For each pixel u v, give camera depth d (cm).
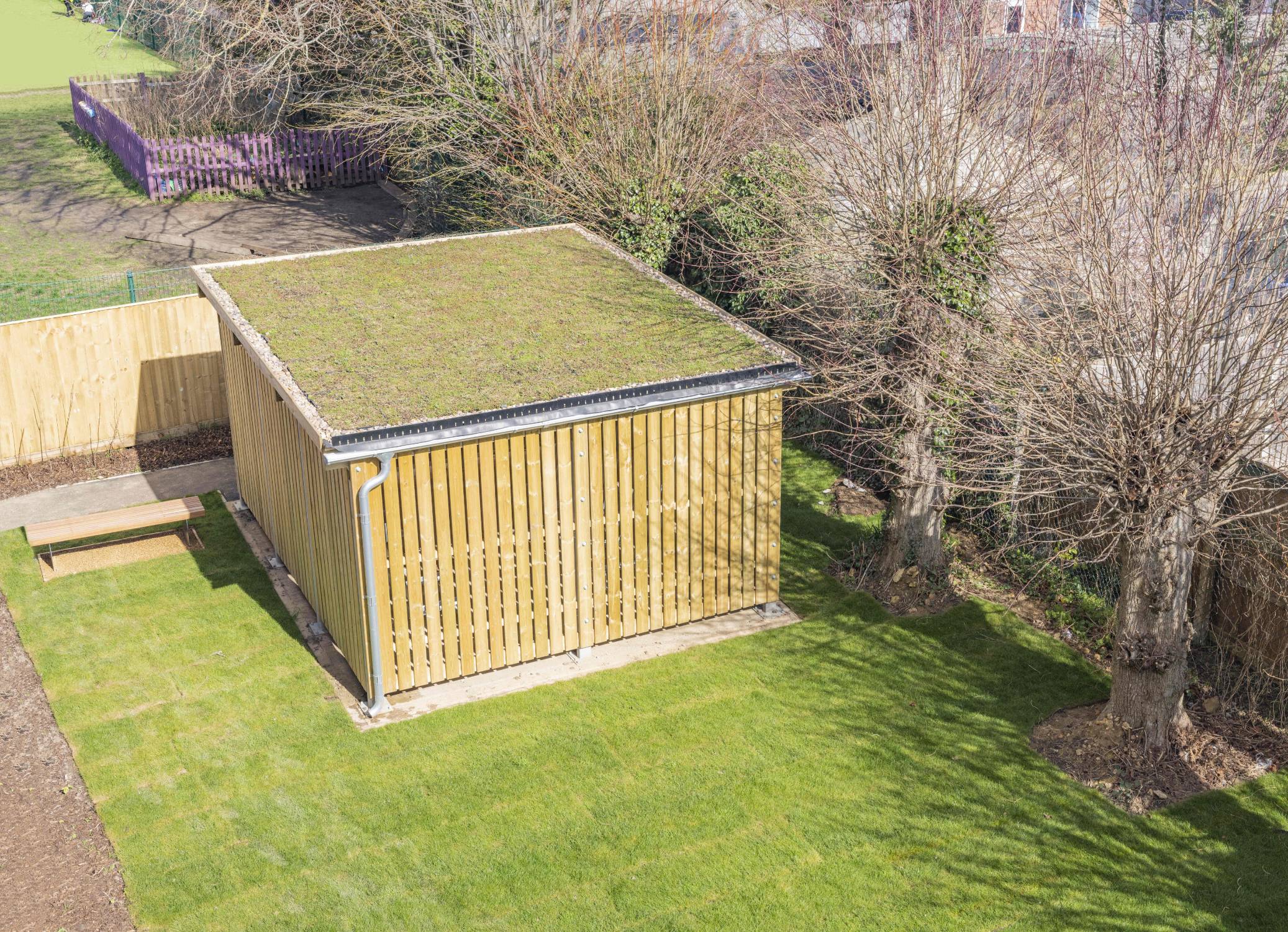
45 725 1220
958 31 1350
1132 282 1062
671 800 1110
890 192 1339
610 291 1527
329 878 1023
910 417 1352
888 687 1276
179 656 1337
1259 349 960
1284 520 1161
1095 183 1081
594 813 1095
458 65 2350
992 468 1257
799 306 1634
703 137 1906
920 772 1145
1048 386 1098
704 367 1322
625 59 2027
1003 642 1353
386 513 1184
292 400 1208
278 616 1416
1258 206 1007
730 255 1817
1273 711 1216
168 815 1097
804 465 1777
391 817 1091
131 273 2038
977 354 1285
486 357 1321
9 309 2316
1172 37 1355
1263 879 1013
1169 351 979
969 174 1298
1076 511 1380
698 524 1364
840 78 1469
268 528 1568
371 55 2508
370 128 2495
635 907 988
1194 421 999
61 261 2597
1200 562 1277
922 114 1306
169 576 1502
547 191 1928
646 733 1205
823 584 1480
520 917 979
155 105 3297
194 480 1767
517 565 1273
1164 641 1115
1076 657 1323
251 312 1426
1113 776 1132
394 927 972
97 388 1819
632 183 1828
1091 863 1034
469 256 1642
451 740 1195
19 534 1602
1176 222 1062
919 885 1009
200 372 1894
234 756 1173
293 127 3114
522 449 1232
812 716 1229
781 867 1030
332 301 1470
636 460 1298
